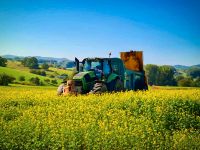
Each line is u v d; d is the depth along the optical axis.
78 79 20.64
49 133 11.04
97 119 14.23
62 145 10.09
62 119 13.41
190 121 14.84
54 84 101.12
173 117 14.91
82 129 11.36
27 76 108.75
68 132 10.79
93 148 9.96
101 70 21.58
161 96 18.48
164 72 100.81
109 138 10.45
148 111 15.57
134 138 10.57
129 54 25.91
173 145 10.65
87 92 20.98
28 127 11.52
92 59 22.08
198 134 12.70
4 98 19.72
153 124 13.23
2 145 10.51
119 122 13.02
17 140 10.66
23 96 20.47
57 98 19.09
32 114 14.43
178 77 101.12
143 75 25.66
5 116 15.13
